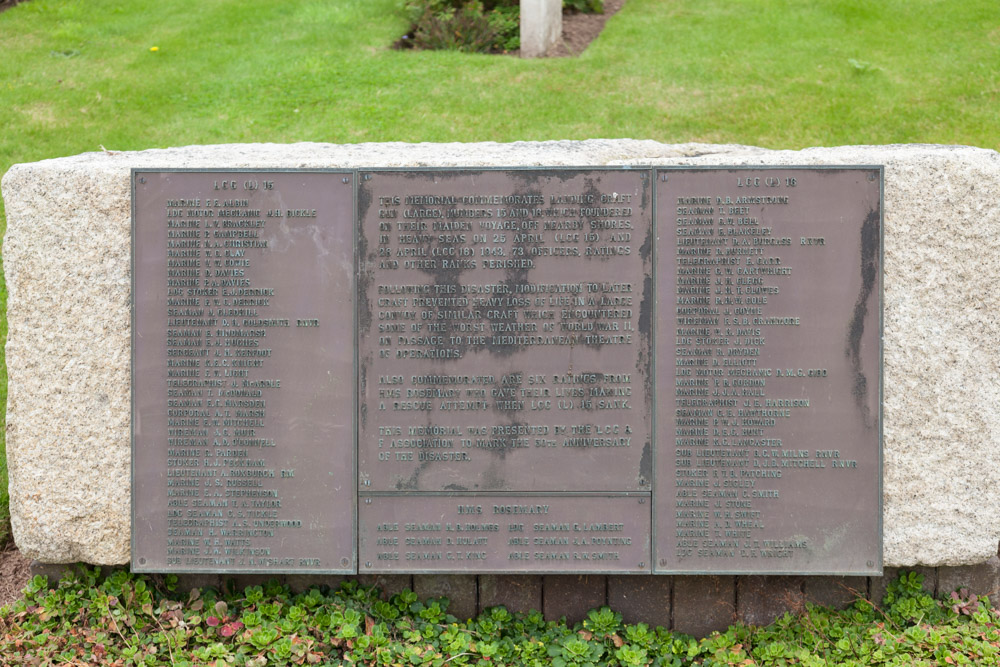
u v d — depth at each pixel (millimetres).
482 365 4059
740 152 4547
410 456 4078
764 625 4250
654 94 9445
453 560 4082
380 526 4090
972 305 4070
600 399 4055
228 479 4109
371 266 4055
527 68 10328
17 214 4125
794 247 4020
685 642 4137
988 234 4043
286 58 10852
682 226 4031
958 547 4121
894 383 4090
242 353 4082
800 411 4039
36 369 4172
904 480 4109
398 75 10195
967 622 4121
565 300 4047
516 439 4062
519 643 4102
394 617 4176
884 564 4141
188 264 4074
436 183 4039
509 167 4023
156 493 4125
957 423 4094
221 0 13195
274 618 4098
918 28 10773
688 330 4047
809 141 8141
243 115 9312
